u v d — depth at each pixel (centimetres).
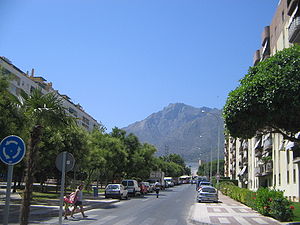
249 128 1486
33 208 2189
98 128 5309
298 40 2827
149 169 6769
